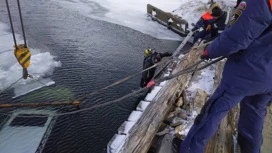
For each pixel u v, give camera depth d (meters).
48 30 9.21
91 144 5.04
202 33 7.12
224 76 2.22
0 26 9.02
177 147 2.70
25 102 5.86
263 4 1.72
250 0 1.77
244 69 2.06
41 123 5.33
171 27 10.84
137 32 10.23
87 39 8.99
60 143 4.97
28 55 3.55
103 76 7.09
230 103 2.19
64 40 8.69
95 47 8.54
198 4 12.34
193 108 3.98
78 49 8.26
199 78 5.13
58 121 5.41
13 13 10.08
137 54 8.48
